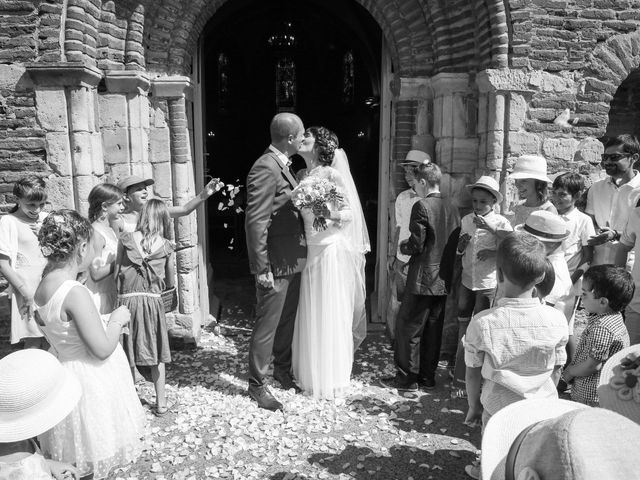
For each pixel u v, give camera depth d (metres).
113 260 3.84
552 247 3.52
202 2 4.88
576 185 3.94
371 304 6.09
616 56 4.84
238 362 4.92
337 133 18.09
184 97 5.02
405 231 4.73
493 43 4.66
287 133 4.04
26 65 4.10
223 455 3.35
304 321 4.26
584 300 3.00
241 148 18.34
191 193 5.34
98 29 4.53
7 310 4.43
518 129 4.78
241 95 17.88
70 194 4.33
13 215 3.84
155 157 5.02
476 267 4.10
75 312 2.35
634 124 7.19
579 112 4.86
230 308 6.79
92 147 4.42
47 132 4.26
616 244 4.17
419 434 3.64
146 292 3.74
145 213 3.85
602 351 2.83
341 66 17.48
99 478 2.82
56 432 2.46
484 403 2.58
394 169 5.44
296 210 4.12
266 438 3.58
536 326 2.44
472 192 4.02
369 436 3.60
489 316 2.52
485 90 4.77
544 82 4.75
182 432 3.64
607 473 0.84
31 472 1.76
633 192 3.83
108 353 2.42
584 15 4.76
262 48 17.22
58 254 2.39
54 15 4.13
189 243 5.18
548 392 2.52
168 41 4.92
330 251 4.14
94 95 4.48
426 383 4.36
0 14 4.13
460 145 5.06
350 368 4.32
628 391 1.76
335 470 3.20
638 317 3.46
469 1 4.79
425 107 5.25
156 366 3.84
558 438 0.91
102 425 2.49
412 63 5.18
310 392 4.27
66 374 1.98
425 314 4.19
